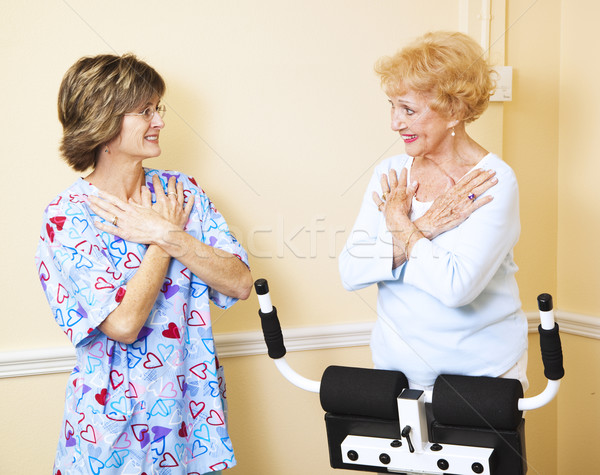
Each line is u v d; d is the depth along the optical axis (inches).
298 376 50.6
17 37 62.4
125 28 64.4
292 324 70.9
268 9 67.6
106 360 49.0
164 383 50.8
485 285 46.6
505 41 74.3
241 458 71.7
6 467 65.6
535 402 43.4
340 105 70.2
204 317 53.0
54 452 66.3
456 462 43.4
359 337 72.3
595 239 74.0
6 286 64.2
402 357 50.3
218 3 66.3
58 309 48.9
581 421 77.1
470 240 46.3
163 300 51.1
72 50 63.5
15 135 63.2
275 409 72.0
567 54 75.7
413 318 49.3
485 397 43.0
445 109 47.4
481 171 48.0
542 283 78.4
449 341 48.4
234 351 69.9
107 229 49.5
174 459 50.8
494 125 73.3
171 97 66.1
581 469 77.5
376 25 70.4
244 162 68.5
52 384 65.7
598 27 71.8
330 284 71.4
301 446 73.0
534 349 78.5
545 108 76.7
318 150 69.9
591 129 73.6
